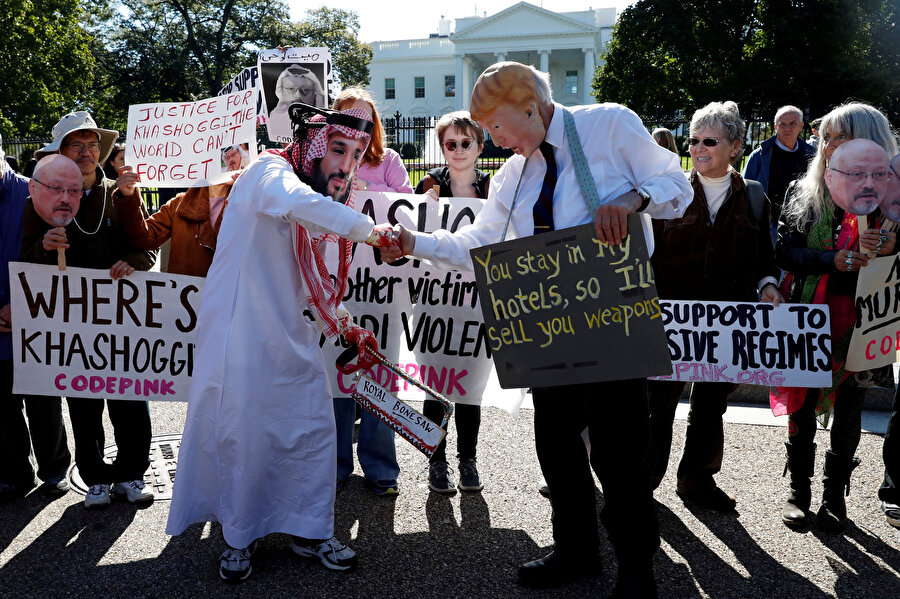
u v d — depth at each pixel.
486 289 2.63
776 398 3.38
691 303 3.37
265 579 2.84
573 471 2.76
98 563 2.97
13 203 3.58
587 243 2.47
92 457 3.51
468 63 57.34
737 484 3.76
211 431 2.76
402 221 3.93
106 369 3.56
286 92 5.30
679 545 3.12
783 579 2.84
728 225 3.32
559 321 2.55
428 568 2.94
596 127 2.51
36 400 3.58
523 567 2.81
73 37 31.59
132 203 3.61
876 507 3.47
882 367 3.21
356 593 2.74
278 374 2.77
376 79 61.41
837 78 25.19
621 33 28.88
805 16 25.28
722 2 26.84
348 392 3.76
